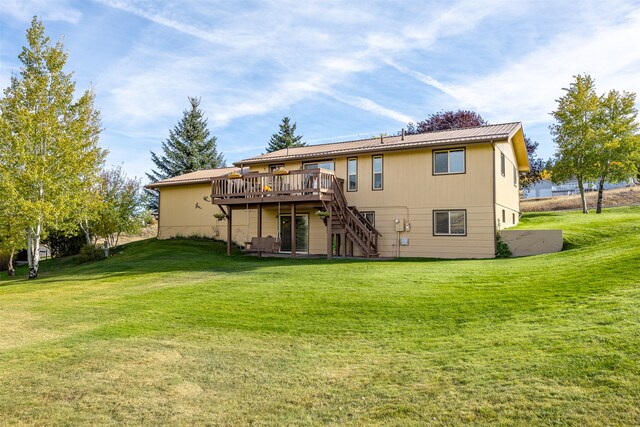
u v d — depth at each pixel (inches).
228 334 303.1
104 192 947.3
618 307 257.1
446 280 426.9
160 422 175.9
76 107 705.6
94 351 274.5
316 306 362.9
